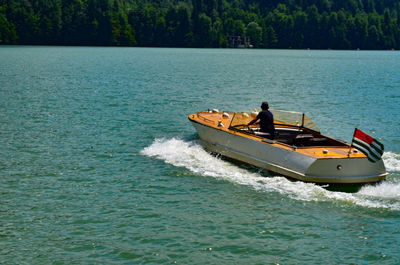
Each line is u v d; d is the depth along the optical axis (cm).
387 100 2728
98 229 880
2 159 1314
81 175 1184
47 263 764
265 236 854
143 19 16862
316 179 1070
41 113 2052
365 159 1066
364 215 938
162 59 8281
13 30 15425
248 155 1251
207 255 789
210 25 17238
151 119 1964
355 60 9550
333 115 2164
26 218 925
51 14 15850
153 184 1116
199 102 2566
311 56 11844
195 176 1173
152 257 781
